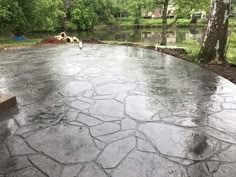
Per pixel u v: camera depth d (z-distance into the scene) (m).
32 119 3.05
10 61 6.81
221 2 6.01
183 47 10.22
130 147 2.41
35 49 9.26
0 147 2.43
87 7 28.58
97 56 7.55
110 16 33.00
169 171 2.07
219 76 5.07
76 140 2.54
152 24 30.92
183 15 11.35
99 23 32.38
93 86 4.36
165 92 4.03
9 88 4.28
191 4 10.19
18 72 5.47
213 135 2.64
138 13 12.74
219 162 2.19
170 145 2.45
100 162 2.19
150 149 2.38
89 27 28.91
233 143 2.49
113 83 4.55
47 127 2.83
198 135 2.64
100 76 5.07
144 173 2.04
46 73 5.34
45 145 2.46
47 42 11.36
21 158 2.25
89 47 9.81
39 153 2.33
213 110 3.29
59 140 2.55
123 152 2.33
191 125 2.86
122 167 2.12
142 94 3.92
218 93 3.98
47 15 15.70
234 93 3.97
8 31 14.93
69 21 27.11
